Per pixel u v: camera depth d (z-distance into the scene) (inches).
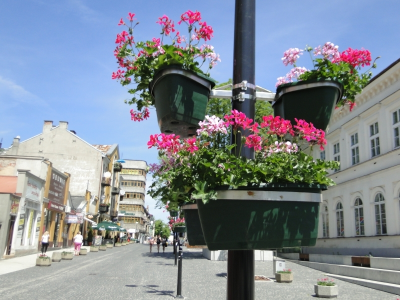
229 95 73.6
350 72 78.5
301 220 59.6
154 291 412.2
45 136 1667.1
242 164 59.8
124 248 1648.6
